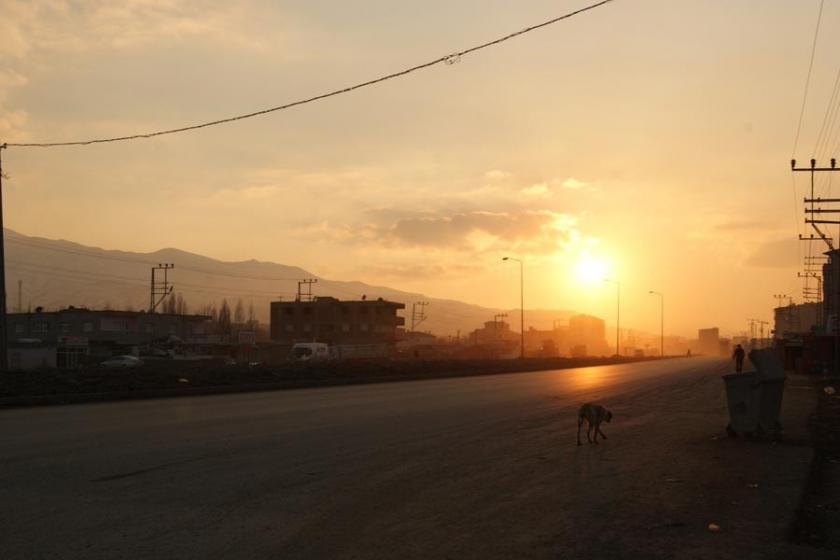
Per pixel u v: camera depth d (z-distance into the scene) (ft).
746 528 24.85
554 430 51.88
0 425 53.16
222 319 488.02
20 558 20.83
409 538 23.20
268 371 115.75
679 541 23.18
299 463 36.78
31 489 30.04
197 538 22.97
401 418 59.67
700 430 52.54
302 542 22.62
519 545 22.54
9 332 320.70
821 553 22.20
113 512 26.25
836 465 38.47
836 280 205.87
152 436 46.68
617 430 52.31
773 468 36.32
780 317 484.74
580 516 26.27
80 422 55.42
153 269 333.83
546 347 464.65
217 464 36.22
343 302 411.13
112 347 292.81
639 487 31.50
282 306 418.72
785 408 71.67
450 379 143.64
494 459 38.63
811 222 134.00
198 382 98.63
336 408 69.51
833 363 159.12
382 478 33.06
